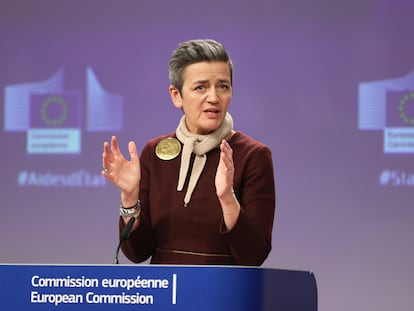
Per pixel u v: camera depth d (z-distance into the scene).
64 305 4.13
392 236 11.54
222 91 5.33
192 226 5.29
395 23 11.56
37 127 12.23
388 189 11.55
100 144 12.12
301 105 11.74
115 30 12.17
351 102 11.63
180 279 4.09
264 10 11.85
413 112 11.48
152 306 4.09
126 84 12.11
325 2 11.72
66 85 12.20
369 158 11.59
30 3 12.33
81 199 12.15
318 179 11.70
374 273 11.59
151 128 12.03
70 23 12.24
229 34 11.91
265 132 11.80
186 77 5.32
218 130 5.44
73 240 12.16
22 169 12.27
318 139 11.71
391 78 11.54
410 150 11.50
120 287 4.11
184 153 5.45
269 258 11.77
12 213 12.27
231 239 4.85
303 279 4.50
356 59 11.62
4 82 12.29
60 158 12.20
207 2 11.98
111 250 12.09
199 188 5.36
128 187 5.04
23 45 12.32
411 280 11.50
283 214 11.77
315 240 11.70
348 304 11.62
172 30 12.05
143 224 5.31
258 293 4.13
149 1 12.11
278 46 11.80
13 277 4.16
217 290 4.09
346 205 11.65
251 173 5.33
